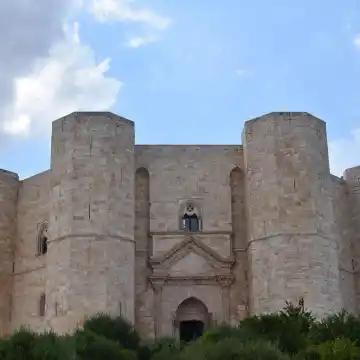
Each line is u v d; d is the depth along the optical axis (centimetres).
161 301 4325
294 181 4147
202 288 4356
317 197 4156
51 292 4038
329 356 2628
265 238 4109
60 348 2764
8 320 4659
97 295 3938
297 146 4219
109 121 4284
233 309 4319
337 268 4175
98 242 4031
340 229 4741
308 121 4297
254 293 4109
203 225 4475
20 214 4866
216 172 4591
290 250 4016
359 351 2641
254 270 4138
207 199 4534
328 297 3988
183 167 4594
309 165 4197
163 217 4484
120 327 3400
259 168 4262
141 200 4541
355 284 4738
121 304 4003
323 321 3312
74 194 4116
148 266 4394
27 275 4656
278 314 3491
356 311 4678
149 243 4438
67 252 4016
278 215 4094
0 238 4747
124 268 4091
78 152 4197
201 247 4412
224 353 2483
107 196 4138
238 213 4531
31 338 2777
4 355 2641
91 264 3988
